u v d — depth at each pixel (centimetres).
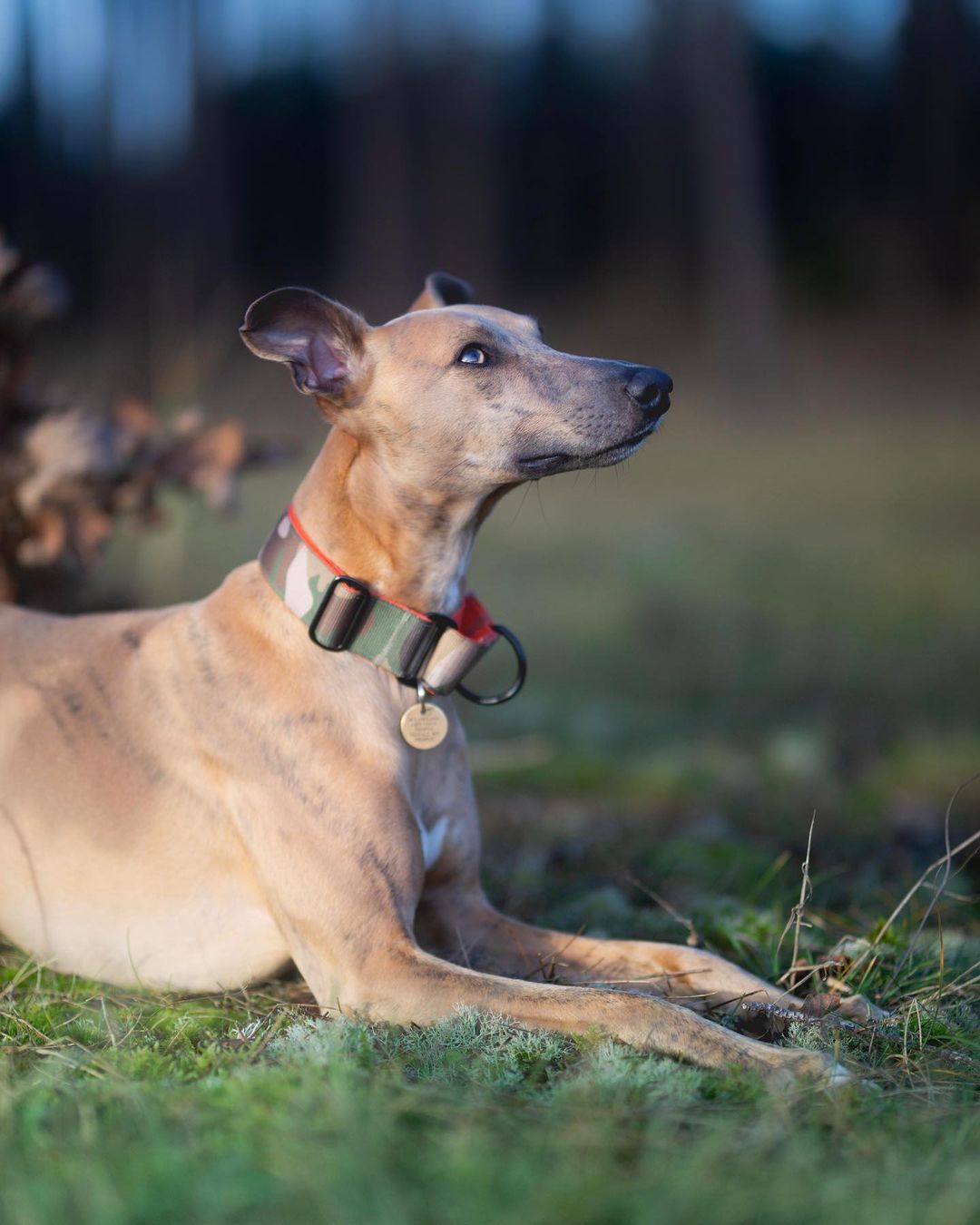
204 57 3091
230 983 384
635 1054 309
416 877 372
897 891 493
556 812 650
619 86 3588
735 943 417
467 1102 277
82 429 538
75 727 400
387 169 3219
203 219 3102
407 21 3331
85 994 380
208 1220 218
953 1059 325
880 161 3500
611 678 1012
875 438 2386
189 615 407
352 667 380
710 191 2841
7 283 554
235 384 2131
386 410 385
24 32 3200
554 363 395
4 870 398
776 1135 262
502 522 1834
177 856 382
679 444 2419
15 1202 226
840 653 1074
